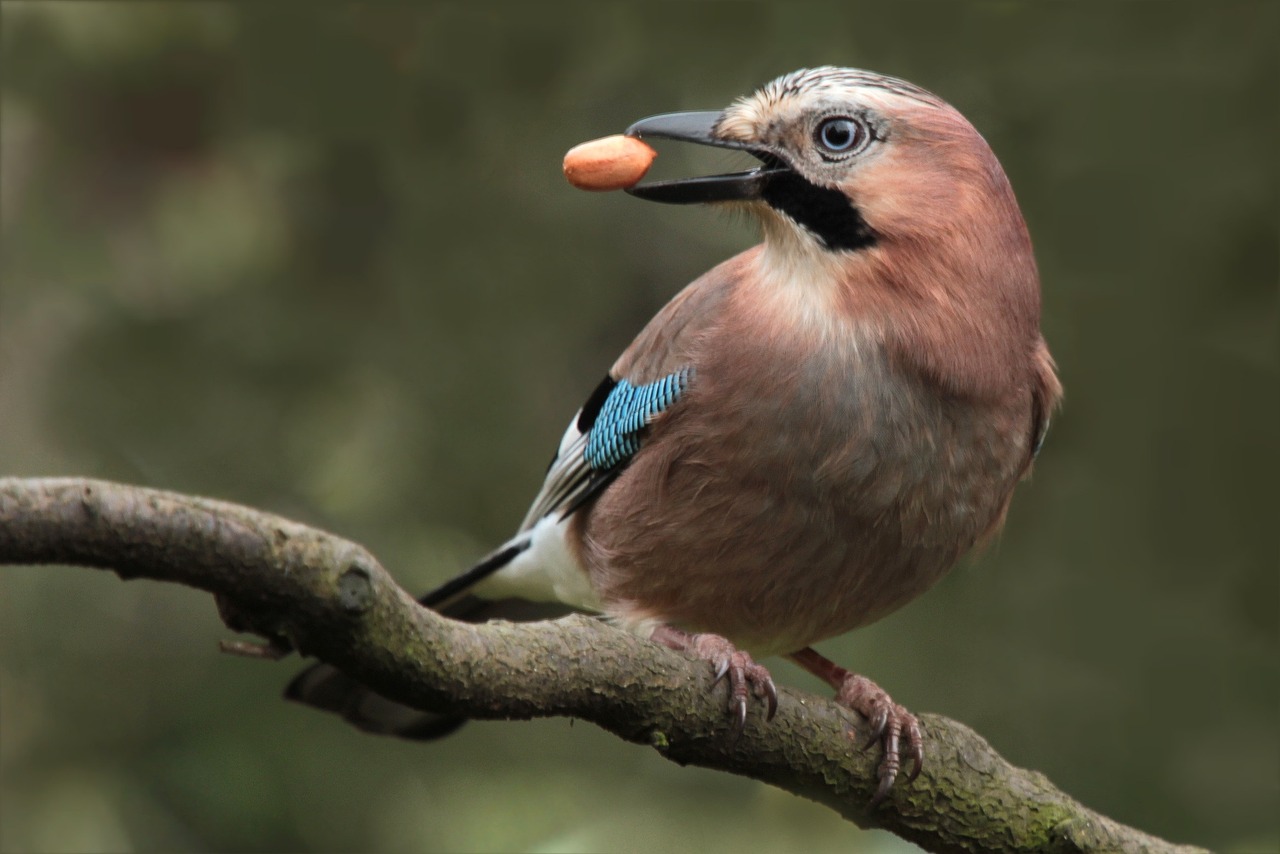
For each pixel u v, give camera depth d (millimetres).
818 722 6297
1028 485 10977
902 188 6840
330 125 11688
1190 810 10227
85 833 10688
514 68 11734
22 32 11711
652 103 11992
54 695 11141
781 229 7055
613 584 7555
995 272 6902
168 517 4461
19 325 11703
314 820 10852
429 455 11305
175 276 11664
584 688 5531
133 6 11703
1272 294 10797
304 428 11344
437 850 10805
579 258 11719
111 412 11445
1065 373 10938
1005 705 10789
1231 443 10641
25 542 4328
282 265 11609
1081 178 11070
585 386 11773
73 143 11836
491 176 11797
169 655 11320
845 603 7191
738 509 6988
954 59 11430
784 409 6801
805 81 7141
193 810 10789
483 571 8375
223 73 11867
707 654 6352
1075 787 10484
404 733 8055
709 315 7258
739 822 10859
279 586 4602
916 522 6898
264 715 11078
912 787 6422
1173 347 10789
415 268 11508
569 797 10977
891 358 6766
